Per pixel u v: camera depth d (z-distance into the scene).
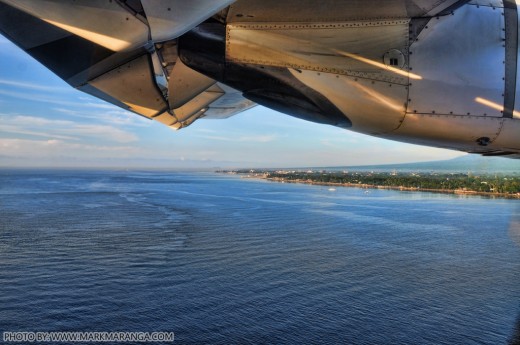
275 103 5.35
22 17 4.00
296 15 4.68
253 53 4.91
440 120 4.89
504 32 4.85
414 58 4.74
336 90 4.91
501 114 4.90
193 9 3.73
